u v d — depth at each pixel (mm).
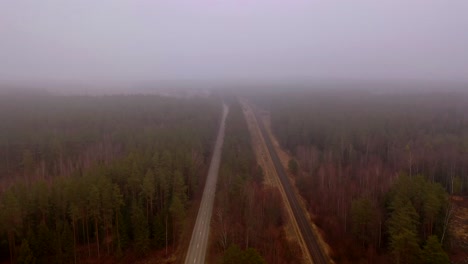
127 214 60062
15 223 51312
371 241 56750
